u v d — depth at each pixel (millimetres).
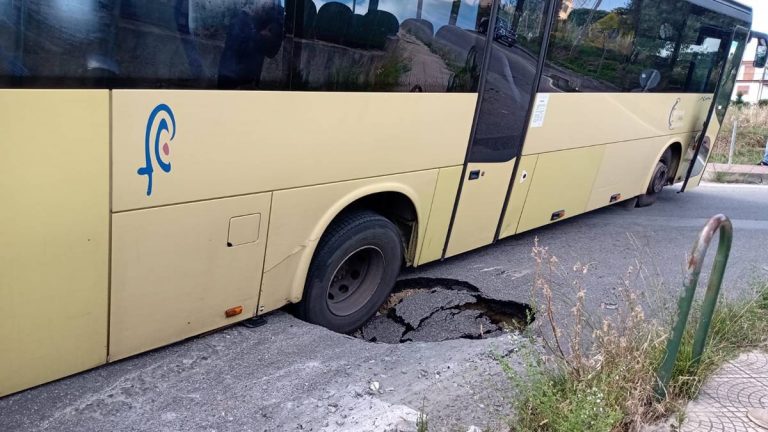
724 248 3273
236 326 4055
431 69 4418
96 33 2732
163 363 3549
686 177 9398
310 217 3922
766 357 3930
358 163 4098
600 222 8055
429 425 3156
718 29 8492
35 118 2631
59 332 2982
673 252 6949
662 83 7812
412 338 4750
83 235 2904
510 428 3082
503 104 5242
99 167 2869
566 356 3455
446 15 4406
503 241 6832
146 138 2990
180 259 3324
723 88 9297
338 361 3799
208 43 3111
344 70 3801
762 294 4828
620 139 7391
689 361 3469
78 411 3066
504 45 5047
